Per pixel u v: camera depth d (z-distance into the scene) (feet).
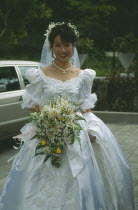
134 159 22.97
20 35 45.60
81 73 12.37
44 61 13.56
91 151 12.01
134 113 35.45
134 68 45.50
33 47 89.61
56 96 11.99
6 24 41.73
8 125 25.12
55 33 11.96
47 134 11.56
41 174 11.70
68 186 11.46
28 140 12.12
